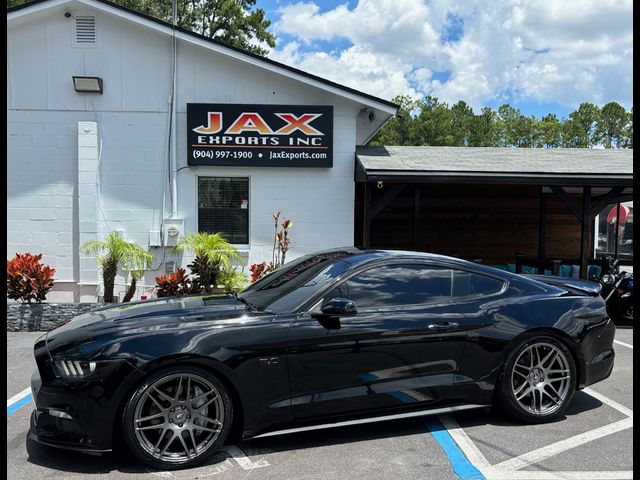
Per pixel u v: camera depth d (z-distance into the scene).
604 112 67.81
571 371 4.38
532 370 4.30
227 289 8.59
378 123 11.05
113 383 3.36
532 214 14.20
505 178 8.79
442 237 14.08
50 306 8.01
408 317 4.01
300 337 3.73
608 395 5.07
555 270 9.20
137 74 9.64
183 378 3.50
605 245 22.78
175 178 9.75
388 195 9.23
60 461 3.58
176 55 9.67
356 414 3.88
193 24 29.58
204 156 9.59
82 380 3.36
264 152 9.66
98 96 9.60
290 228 9.95
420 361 4.01
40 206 9.61
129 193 9.72
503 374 4.19
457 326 4.09
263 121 9.62
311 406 3.76
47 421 3.47
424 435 4.06
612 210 21.70
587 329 4.41
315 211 9.95
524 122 62.00
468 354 4.12
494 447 3.84
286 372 3.70
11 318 7.92
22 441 3.91
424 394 4.01
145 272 9.76
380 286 4.14
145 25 9.39
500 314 4.25
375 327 3.90
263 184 9.89
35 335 7.64
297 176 9.91
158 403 3.46
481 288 4.39
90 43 9.55
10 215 9.57
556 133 61.03
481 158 10.30
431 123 50.44
